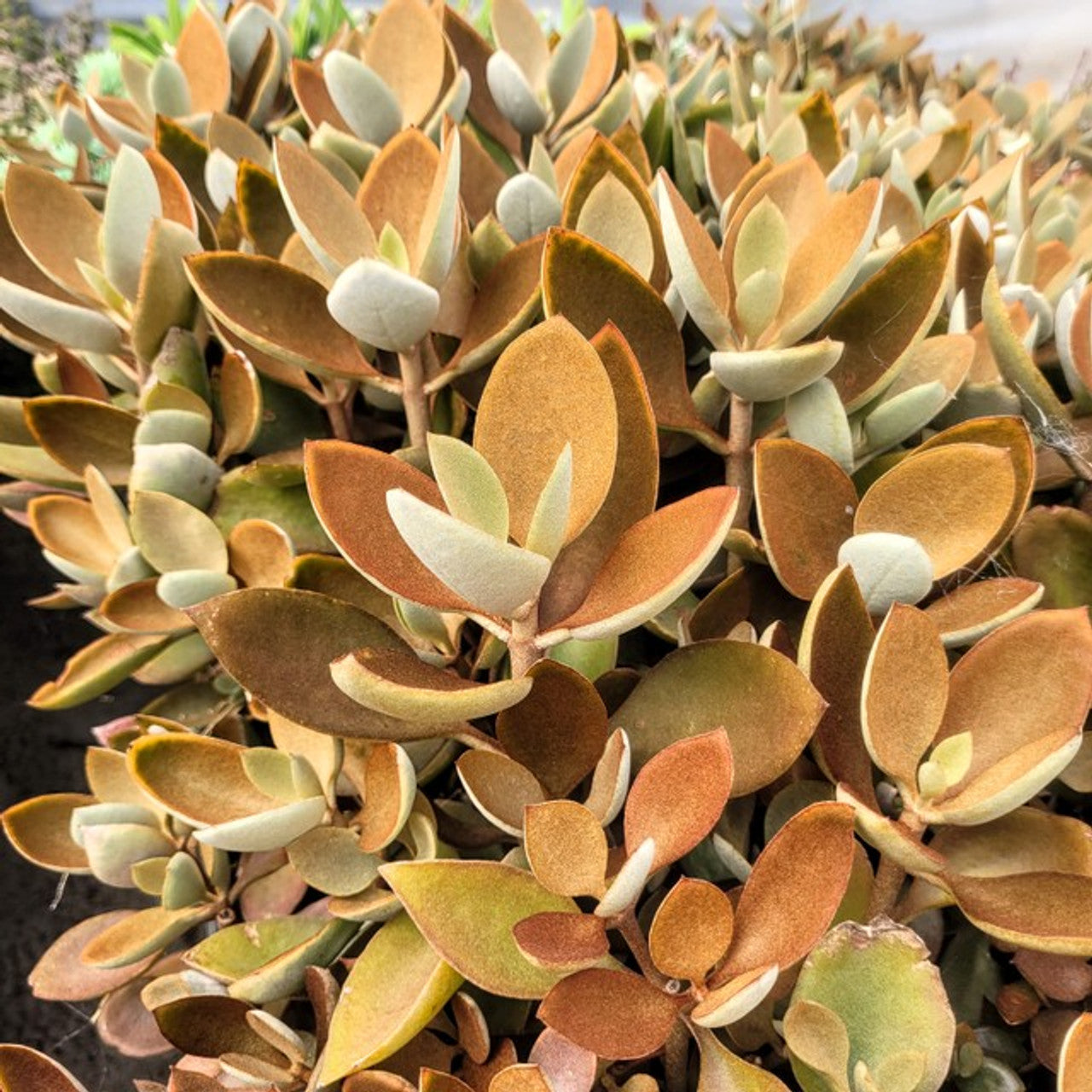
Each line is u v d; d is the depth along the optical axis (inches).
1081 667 10.2
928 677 10.1
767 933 9.5
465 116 20.9
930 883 10.6
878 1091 9.2
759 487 11.7
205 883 14.1
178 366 16.0
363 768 13.4
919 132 22.0
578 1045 9.0
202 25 21.0
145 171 14.5
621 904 9.0
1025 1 69.9
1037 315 15.1
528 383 10.3
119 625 15.4
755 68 30.1
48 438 16.4
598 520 10.7
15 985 20.6
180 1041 12.0
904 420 12.6
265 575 15.1
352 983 10.9
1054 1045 11.8
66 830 15.1
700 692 10.9
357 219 13.4
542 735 10.9
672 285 13.9
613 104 19.5
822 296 11.6
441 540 8.2
